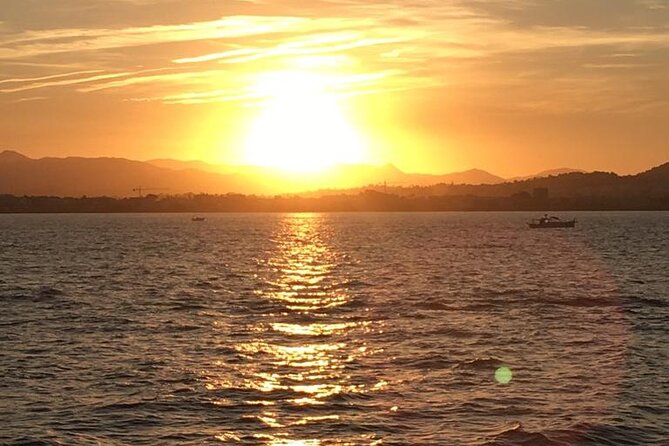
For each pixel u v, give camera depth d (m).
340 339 53.41
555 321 61.56
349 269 119.19
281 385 40.22
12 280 100.62
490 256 147.75
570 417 34.66
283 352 48.78
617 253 154.25
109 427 33.66
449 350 49.09
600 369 43.84
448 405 36.62
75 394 38.66
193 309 70.31
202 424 34.00
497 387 39.81
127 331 57.12
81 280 100.75
